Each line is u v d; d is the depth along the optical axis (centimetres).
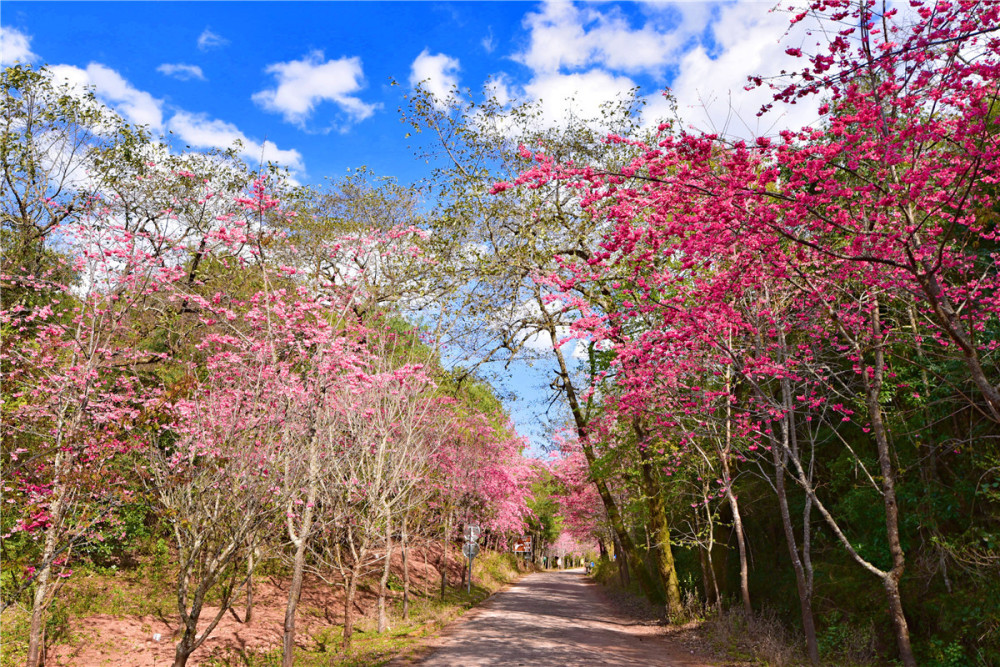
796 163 694
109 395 1206
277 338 1223
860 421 1345
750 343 1258
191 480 988
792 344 1306
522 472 3219
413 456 1603
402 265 1742
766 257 916
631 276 1083
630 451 2050
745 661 1262
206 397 1138
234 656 1430
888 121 768
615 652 1413
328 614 1984
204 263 1588
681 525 2338
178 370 1526
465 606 2431
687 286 1082
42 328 1288
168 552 1845
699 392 1284
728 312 1026
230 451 980
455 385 2097
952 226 714
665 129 758
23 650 1266
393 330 1770
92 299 1192
